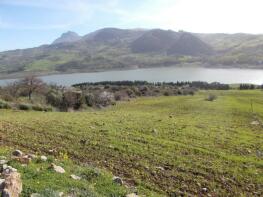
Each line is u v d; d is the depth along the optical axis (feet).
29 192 35.83
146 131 101.09
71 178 43.83
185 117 162.50
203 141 95.09
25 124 98.94
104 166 62.85
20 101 204.44
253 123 154.40
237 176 65.92
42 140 78.54
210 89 529.04
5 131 85.25
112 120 120.88
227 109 210.38
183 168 66.74
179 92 423.23
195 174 64.23
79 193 38.73
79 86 496.64
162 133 100.73
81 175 46.96
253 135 117.19
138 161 67.87
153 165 66.59
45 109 185.78
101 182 45.98
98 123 109.40
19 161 46.70
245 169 71.15
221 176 64.95
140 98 367.25
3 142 72.74
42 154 65.87
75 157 67.10
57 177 42.55
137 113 164.45
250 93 390.83
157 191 53.42
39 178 40.98
